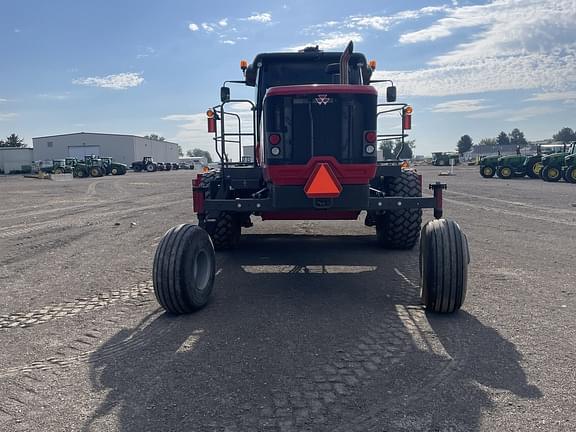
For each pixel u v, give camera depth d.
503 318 4.74
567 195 18.23
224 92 7.64
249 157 7.77
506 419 2.97
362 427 2.91
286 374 3.60
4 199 19.75
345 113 5.33
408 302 5.30
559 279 6.14
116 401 3.28
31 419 3.08
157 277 4.82
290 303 5.31
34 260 7.79
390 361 3.80
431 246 4.73
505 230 10.04
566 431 2.84
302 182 5.37
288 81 7.46
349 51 5.82
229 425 2.96
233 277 6.47
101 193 22.84
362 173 5.34
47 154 93.44
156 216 13.28
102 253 8.27
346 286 5.97
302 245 8.67
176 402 3.24
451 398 3.23
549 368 3.65
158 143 108.94
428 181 28.28
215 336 4.38
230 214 7.86
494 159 34.25
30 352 4.14
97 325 4.76
